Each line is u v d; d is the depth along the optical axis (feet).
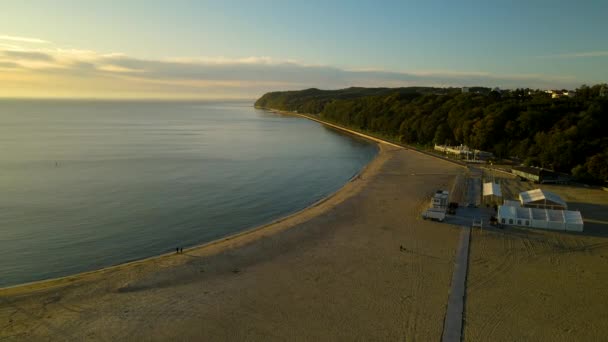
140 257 174.29
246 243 178.40
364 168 367.86
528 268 151.74
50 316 119.44
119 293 133.49
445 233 187.83
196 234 201.57
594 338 110.22
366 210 225.76
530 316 120.47
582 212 216.95
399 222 203.92
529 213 197.88
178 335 110.52
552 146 317.63
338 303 127.44
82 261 169.58
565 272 148.66
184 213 234.17
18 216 223.92
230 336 110.32
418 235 185.47
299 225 201.36
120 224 214.07
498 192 237.45
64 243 187.83
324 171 367.66
